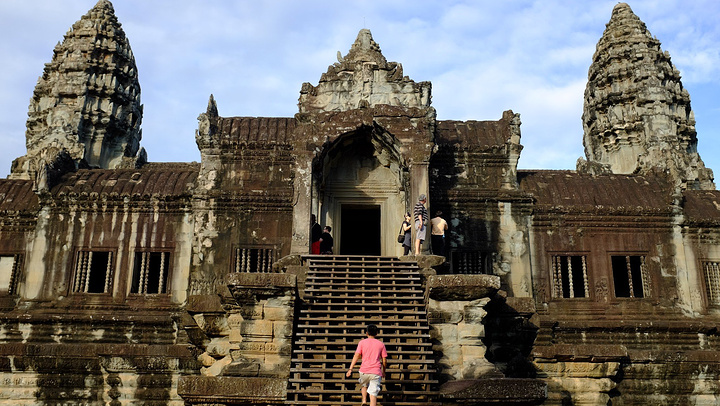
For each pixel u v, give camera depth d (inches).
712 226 1016.9
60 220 1007.0
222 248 964.6
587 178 1088.2
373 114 853.2
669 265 999.6
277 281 580.7
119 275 983.0
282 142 1019.9
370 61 924.6
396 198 903.1
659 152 1509.6
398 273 646.5
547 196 1029.8
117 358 753.6
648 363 774.5
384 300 617.3
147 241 994.1
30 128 1898.4
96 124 1833.2
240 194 976.9
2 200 1048.8
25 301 975.0
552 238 998.4
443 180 1000.2
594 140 1833.2
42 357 760.3
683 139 1715.1
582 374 693.9
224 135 1032.2
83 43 1895.9
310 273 649.0
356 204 907.4
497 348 670.5
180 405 743.7
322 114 858.1
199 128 1024.2
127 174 1067.9
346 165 915.4
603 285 984.9
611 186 1063.6
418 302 609.9
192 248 967.6
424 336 553.3
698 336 958.4
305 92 914.1
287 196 971.9
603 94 1801.2
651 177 1098.1
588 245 999.6
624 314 970.7
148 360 752.3
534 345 703.1
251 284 578.2
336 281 647.1
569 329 944.3
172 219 1002.7
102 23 1952.5
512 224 987.3
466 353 573.0
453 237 973.2
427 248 785.6
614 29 1829.5
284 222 973.2
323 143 836.0
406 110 852.6
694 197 1080.8
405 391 508.1
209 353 668.7
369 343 480.7
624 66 1763.0
